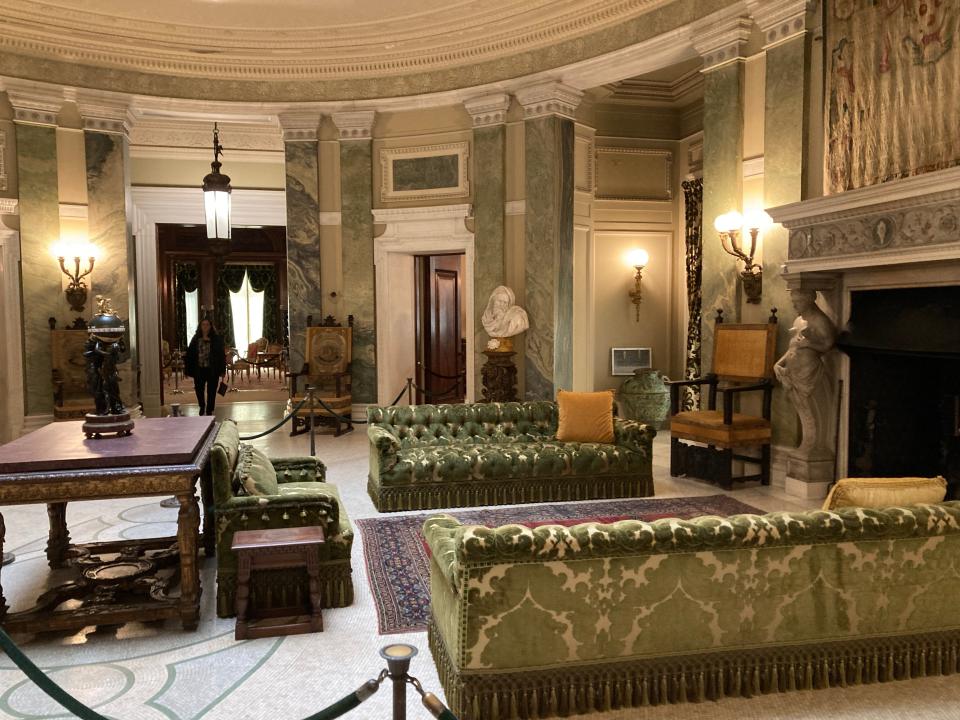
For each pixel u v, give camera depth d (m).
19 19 8.42
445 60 9.52
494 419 6.85
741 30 6.75
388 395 10.27
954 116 4.93
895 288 5.46
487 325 9.19
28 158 8.75
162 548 4.70
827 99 5.96
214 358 10.25
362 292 10.16
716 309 7.12
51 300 8.96
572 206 9.12
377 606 4.01
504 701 2.80
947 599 3.14
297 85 9.98
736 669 2.97
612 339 10.52
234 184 11.97
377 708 2.96
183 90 9.67
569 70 8.58
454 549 3.04
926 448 6.14
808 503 6.04
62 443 4.02
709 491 6.53
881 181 5.48
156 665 3.35
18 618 3.57
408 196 10.00
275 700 3.03
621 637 2.87
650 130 10.47
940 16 5.00
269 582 3.93
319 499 4.02
